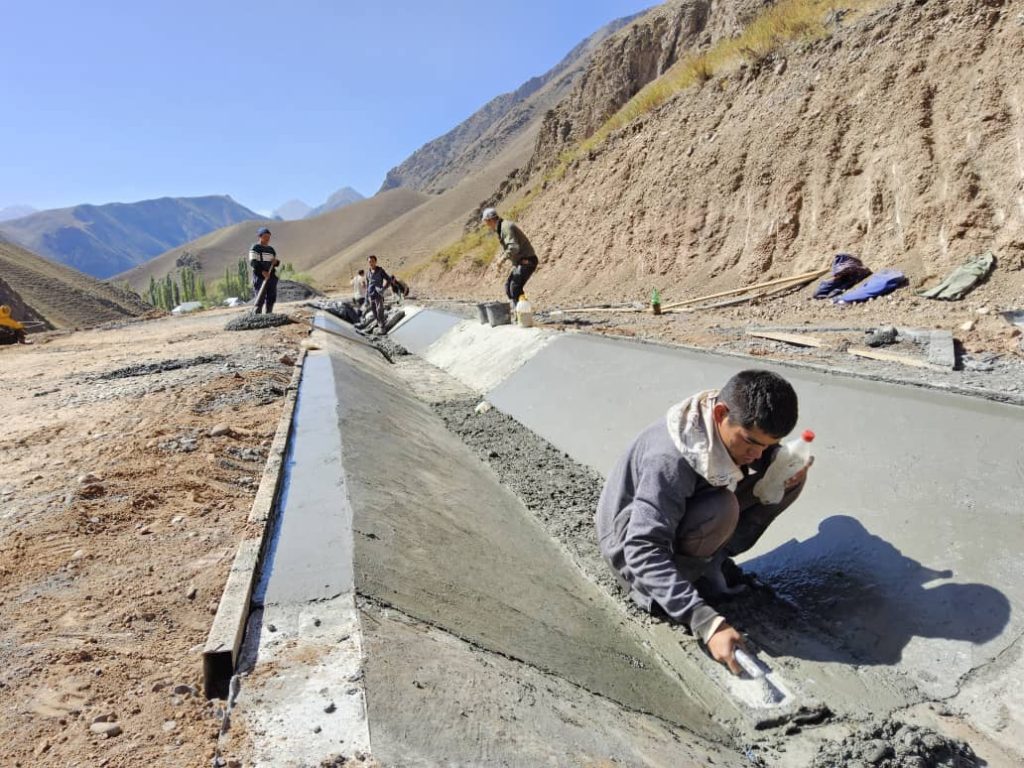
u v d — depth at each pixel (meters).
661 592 3.04
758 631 3.49
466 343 11.92
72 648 2.66
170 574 3.28
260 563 3.18
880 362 7.71
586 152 27.17
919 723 2.75
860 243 13.71
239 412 6.43
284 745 1.99
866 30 15.01
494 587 3.56
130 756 2.04
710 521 3.15
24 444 5.63
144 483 4.51
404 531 3.74
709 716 3.01
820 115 15.35
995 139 11.95
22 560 3.45
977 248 11.67
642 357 7.22
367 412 6.32
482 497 5.20
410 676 2.37
